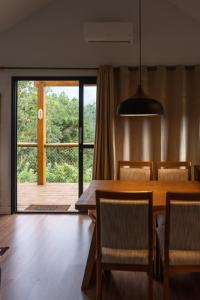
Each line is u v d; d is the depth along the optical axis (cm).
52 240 408
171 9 525
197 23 524
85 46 532
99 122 519
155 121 523
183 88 516
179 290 284
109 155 519
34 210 555
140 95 343
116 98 527
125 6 527
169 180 418
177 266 245
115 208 241
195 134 518
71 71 536
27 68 534
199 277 309
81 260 346
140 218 240
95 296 273
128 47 529
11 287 287
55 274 313
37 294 275
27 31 534
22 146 621
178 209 236
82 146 551
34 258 350
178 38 526
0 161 542
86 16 530
